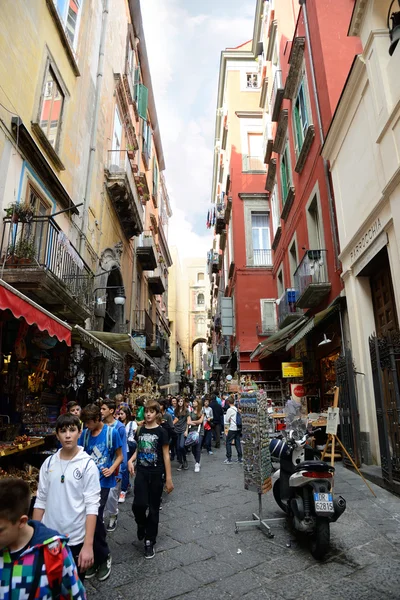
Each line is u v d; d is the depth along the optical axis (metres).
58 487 2.85
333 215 10.11
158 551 4.21
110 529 4.98
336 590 3.24
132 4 20.83
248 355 20.36
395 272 6.63
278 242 19.03
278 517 5.22
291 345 11.12
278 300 17.84
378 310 8.07
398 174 6.30
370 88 7.48
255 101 25.31
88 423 4.11
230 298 24.58
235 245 22.31
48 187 9.59
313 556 3.91
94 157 13.66
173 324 58.25
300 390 12.30
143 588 3.39
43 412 7.51
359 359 8.14
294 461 5.00
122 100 18.58
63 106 11.00
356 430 7.54
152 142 30.94
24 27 8.55
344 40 10.63
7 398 6.79
